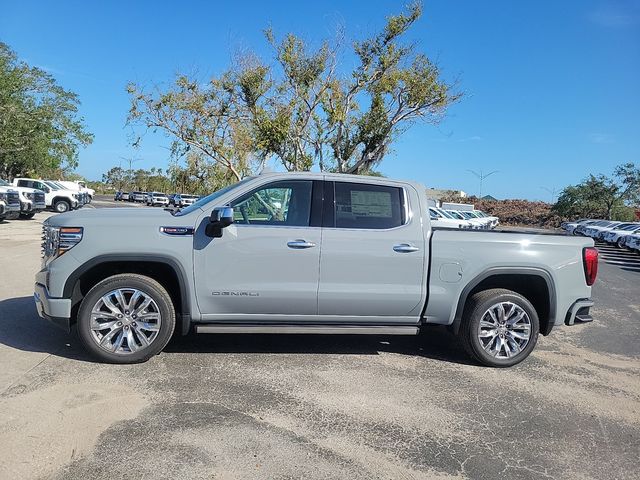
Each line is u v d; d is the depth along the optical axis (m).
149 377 4.66
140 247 4.84
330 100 25.38
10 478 3.04
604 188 59.94
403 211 5.30
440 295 5.27
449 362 5.55
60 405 4.01
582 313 5.56
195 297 4.95
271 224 5.08
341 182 5.25
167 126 24.78
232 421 3.89
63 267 4.79
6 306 6.90
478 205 75.69
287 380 4.76
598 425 4.20
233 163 26.12
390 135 26.17
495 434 3.94
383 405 4.34
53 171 58.38
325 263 5.07
